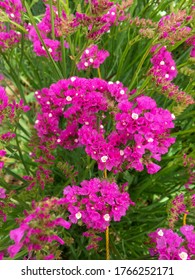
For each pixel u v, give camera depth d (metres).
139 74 0.21
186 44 0.19
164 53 0.18
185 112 0.21
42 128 0.17
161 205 0.20
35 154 0.18
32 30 0.18
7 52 0.19
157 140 0.14
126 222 0.21
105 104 0.15
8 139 0.15
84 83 0.15
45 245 0.12
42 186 0.17
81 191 0.14
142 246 0.20
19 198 0.17
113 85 0.15
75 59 0.17
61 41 0.17
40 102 0.17
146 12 0.22
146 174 0.21
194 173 0.17
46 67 0.24
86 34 0.16
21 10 0.18
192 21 0.16
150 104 0.14
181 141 0.24
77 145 0.17
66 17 0.17
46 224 0.11
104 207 0.14
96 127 0.16
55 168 0.21
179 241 0.13
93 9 0.15
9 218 0.18
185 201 0.16
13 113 0.15
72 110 0.15
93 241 0.16
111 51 0.21
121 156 0.15
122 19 0.19
